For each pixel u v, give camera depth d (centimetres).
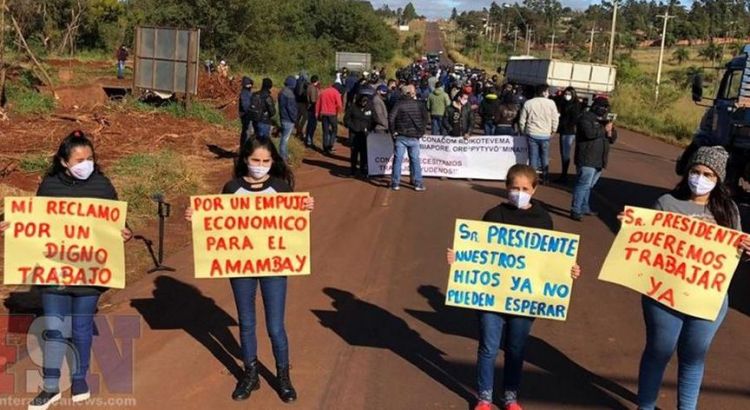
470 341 633
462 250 483
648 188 1555
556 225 1115
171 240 889
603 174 1741
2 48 1984
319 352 596
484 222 482
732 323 718
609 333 666
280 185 507
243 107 1492
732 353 634
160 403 498
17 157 1255
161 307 677
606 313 720
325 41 7244
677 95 3800
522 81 4106
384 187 1377
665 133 3034
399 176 1346
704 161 452
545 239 478
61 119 1803
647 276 463
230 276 501
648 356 475
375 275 812
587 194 1167
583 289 795
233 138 1819
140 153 1411
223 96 2753
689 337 459
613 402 527
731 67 1277
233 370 553
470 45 14000
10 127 1633
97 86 2330
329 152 1805
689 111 3638
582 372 578
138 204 1011
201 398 508
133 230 918
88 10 4794
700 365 466
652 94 3822
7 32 2648
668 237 460
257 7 5078
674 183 1639
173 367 554
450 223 1083
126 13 5238
